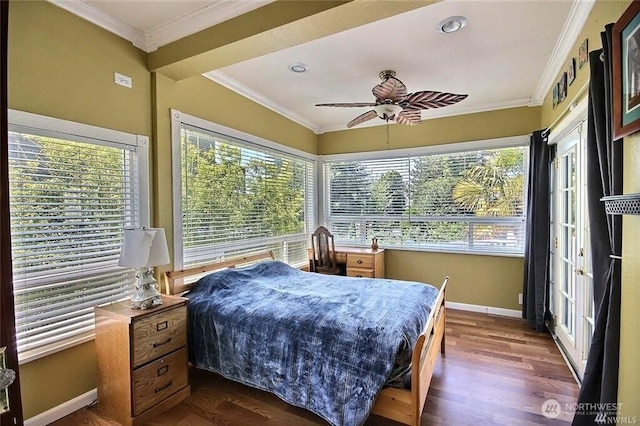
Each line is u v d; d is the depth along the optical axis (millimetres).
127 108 2391
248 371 2146
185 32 2309
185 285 2734
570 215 2775
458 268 4172
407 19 2150
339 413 1768
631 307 1348
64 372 2045
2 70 1549
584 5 1967
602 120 1587
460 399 2172
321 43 2473
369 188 4746
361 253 4215
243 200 3521
